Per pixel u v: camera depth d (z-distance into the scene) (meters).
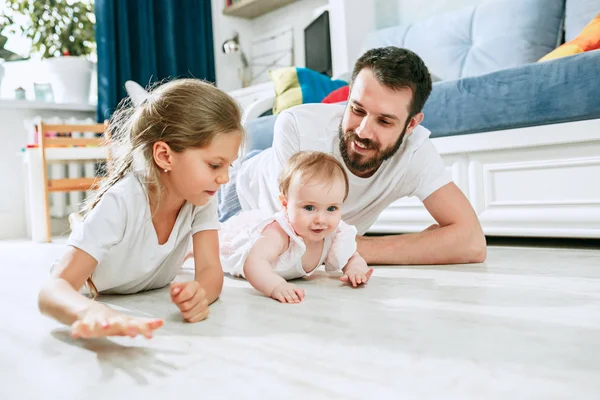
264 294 0.95
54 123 2.93
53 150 2.61
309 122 1.27
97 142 2.71
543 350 0.58
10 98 2.94
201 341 0.64
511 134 1.56
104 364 0.57
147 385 0.50
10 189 3.00
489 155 1.63
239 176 1.51
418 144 1.22
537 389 0.47
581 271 1.11
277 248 1.02
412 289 0.95
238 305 0.86
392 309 0.80
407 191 1.29
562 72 1.46
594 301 0.82
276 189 1.28
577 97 1.44
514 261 1.28
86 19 3.09
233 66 3.47
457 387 0.48
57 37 3.06
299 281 1.10
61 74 3.02
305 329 0.69
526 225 1.58
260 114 2.30
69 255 0.79
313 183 1.00
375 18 2.97
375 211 1.33
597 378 0.50
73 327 0.59
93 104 3.11
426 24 2.60
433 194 1.24
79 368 0.56
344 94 2.07
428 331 0.67
